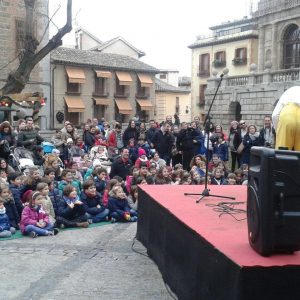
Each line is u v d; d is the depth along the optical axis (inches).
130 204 349.7
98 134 569.3
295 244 125.0
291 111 160.9
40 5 1117.7
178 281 175.2
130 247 266.7
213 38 1839.3
